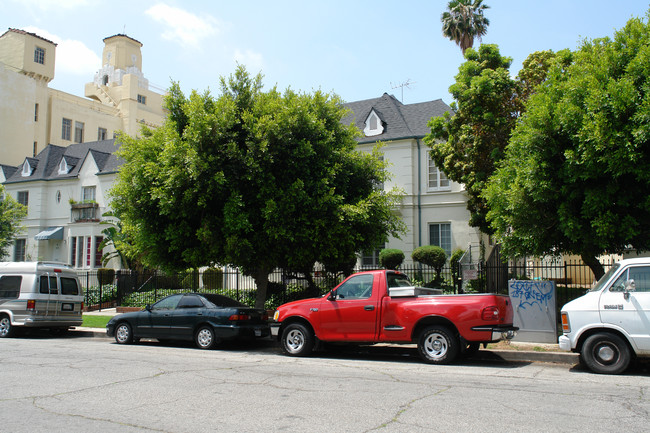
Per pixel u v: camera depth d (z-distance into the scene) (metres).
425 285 19.58
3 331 15.33
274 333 11.46
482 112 16.98
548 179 11.66
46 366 9.42
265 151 12.87
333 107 15.31
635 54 11.09
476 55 18.53
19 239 36.72
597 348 8.80
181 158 12.67
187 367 9.39
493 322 9.39
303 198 13.45
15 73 43.03
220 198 13.30
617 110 10.24
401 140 24.48
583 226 11.49
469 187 17.94
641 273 8.72
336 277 19.16
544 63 17.33
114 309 23.50
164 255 15.07
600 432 5.17
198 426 5.39
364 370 9.16
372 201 14.71
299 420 5.62
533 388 7.40
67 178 35.50
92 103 50.06
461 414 5.87
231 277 24.62
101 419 5.68
